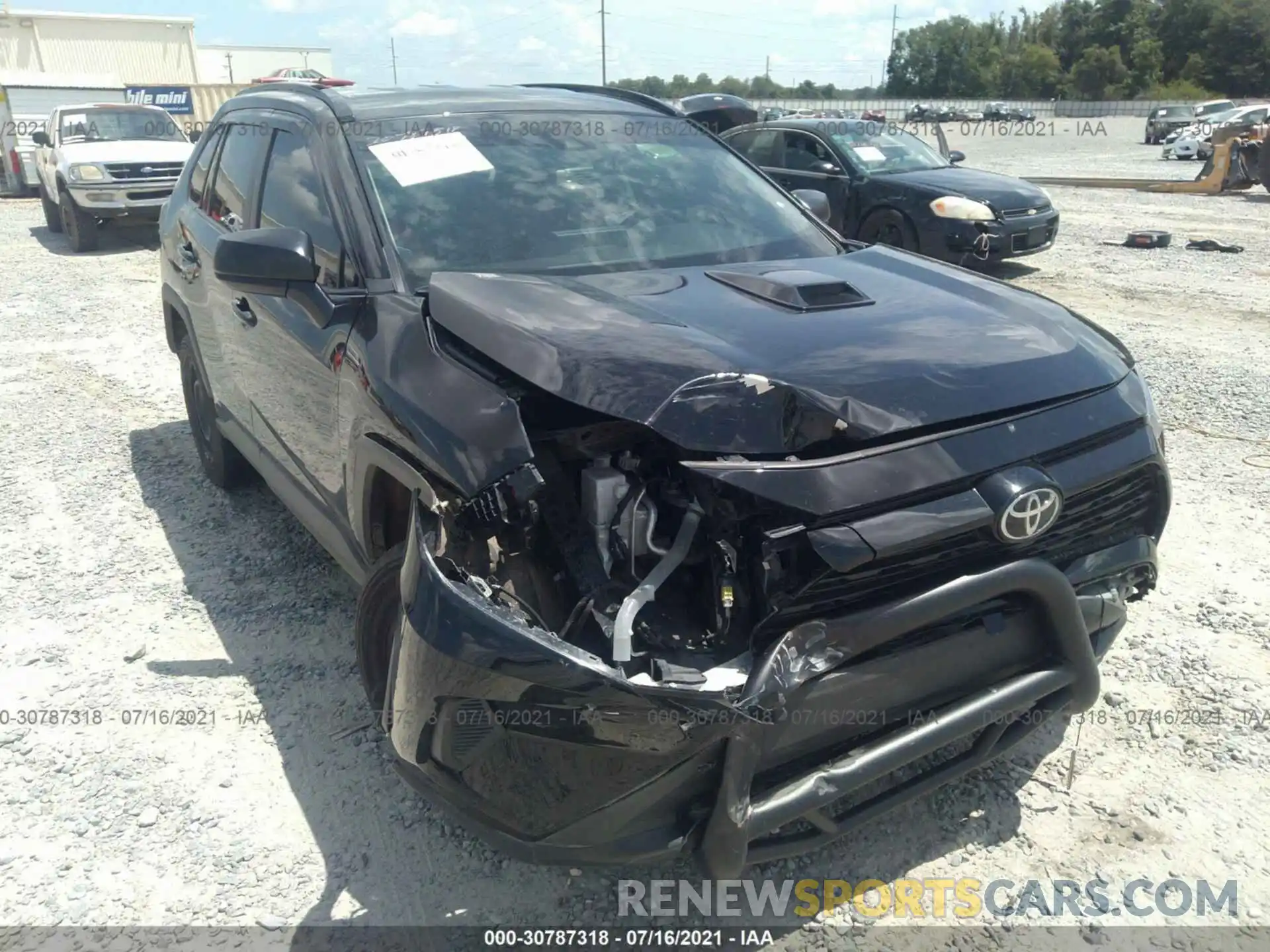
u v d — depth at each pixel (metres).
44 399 6.84
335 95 3.89
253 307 3.78
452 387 2.50
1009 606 2.47
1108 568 2.65
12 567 4.42
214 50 43.22
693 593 2.35
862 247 3.90
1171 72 86.69
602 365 2.36
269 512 4.96
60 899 2.62
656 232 3.54
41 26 31.69
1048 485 2.37
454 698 2.15
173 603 4.10
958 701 2.41
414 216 3.27
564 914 2.57
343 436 3.00
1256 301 9.09
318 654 3.71
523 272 3.19
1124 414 2.67
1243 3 82.12
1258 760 3.08
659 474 2.33
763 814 2.17
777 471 2.21
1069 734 3.22
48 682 3.56
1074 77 87.94
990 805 2.92
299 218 3.55
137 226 14.20
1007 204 10.28
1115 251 11.99
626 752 2.06
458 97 3.96
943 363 2.56
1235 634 3.74
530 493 2.22
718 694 2.06
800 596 2.20
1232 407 6.20
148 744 3.22
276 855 2.77
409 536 2.38
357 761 3.13
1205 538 4.49
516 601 2.27
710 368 2.37
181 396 6.89
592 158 3.78
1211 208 16.09
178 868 2.73
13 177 19.78
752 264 3.46
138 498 5.17
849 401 2.35
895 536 2.22
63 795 3.00
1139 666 3.56
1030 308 3.07
